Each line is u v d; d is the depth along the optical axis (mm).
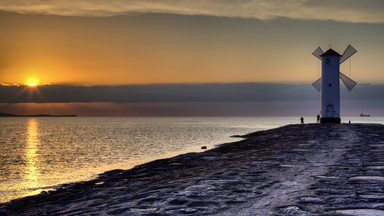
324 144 21562
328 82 49875
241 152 19797
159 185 9719
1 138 86250
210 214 6195
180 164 15789
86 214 6785
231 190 8289
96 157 41281
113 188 10586
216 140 62500
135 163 34188
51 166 34219
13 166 34969
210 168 13203
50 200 9945
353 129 35250
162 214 6297
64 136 92750
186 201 7254
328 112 49875
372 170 10883
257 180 9641
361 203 6711
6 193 20750
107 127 167000
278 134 35438
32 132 119688
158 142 61812
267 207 6578
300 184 8836
